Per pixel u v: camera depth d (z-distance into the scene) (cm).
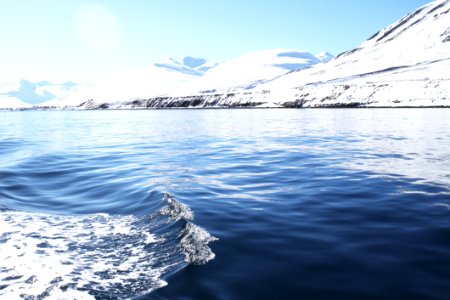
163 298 591
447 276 634
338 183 1433
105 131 4809
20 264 733
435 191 1252
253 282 634
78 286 639
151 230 919
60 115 12706
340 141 2934
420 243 785
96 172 1820
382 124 4647
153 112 12494
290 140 3141
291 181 1499
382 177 1520
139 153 2519
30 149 2861
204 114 9494
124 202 1216
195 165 1950
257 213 1046
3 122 8225
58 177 1719
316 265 694
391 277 636
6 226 984
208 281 641
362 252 748
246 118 7050
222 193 1298
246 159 2142
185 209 1067
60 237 895
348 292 593
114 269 707
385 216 988
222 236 859
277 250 771
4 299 598
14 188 1487
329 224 936
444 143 2553
